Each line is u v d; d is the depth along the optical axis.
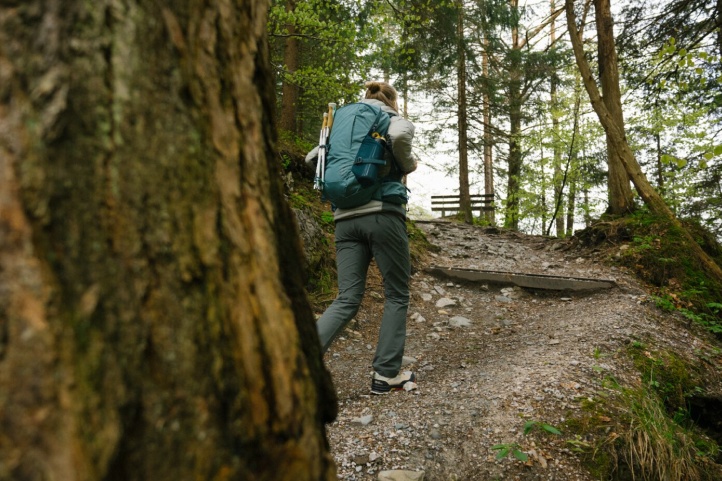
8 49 0.63
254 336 0.80
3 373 0.56
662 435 2.59
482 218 17.58
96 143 0.67
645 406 2.83
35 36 0.64
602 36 7.31
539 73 15.15
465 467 2.33
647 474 2.40
